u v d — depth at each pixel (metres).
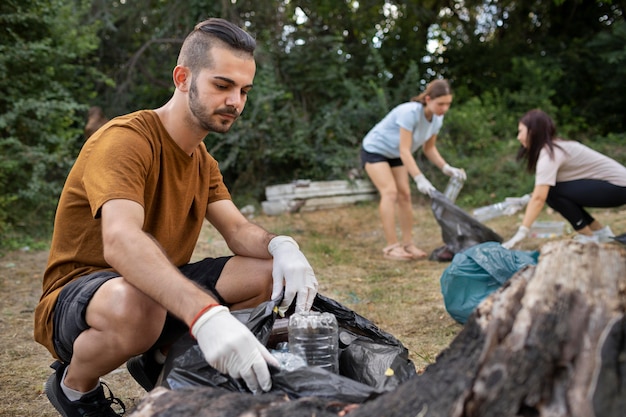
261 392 1.79
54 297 2.24
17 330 4.24
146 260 1.93
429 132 6.62
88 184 2.12
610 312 1.40
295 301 2.41
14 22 8.09
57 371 2.35
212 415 1.55
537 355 1.37
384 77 12.73
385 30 14.68
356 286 5.39
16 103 8.00
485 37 15.54
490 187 10.69
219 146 11.24
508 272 3.85
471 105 12.48
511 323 1.46
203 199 2.55
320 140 11.55
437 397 1.43
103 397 2.36
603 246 1.51
